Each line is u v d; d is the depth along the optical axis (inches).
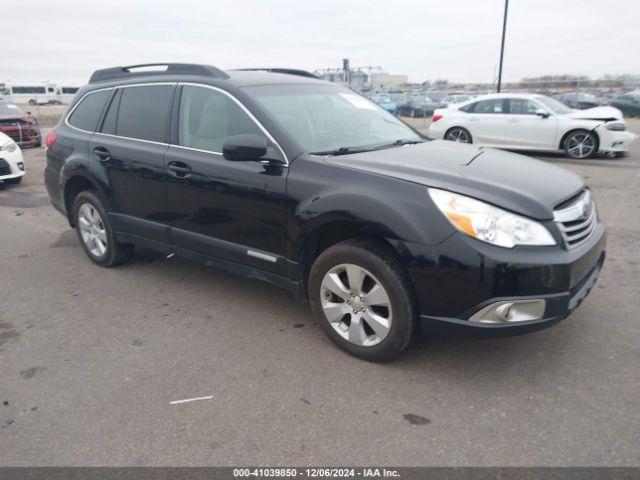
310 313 155.7
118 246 189.6
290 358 129.9
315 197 124.6
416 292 113.3
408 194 113.7
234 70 171.3
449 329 112.5
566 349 129.6
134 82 176.9
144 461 95.8
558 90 1175.6
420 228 110.3
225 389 117.3
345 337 129.2
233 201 141.8
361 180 120.4
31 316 158.1
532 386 115.0
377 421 105.0
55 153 201.0
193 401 113.0
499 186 114.0
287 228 131.6
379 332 121.5
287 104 149.7
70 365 129.2
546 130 450.6
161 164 159.0
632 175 362.9
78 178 193.0
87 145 185.8
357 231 128.3
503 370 121.5
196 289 175.5
